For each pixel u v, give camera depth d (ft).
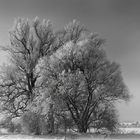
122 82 111.75
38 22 128.06
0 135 104.12
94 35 118.52
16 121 116.98
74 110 110.73
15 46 126.31
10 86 120.98
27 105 115.75
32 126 110.11
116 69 112.16
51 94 103.09
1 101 119.55
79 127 109.40
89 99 109.81
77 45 111.14
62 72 104.01
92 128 113.80
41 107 103.65
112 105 112.06
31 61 122.01
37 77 120.06
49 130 108.37
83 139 91.25
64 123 108.88
